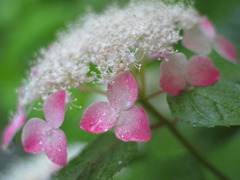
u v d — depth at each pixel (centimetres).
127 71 21
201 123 21
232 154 30
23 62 39
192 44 24
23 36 37
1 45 41
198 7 34
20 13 39
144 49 22
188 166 28
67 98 22
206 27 25
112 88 21
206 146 31
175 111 22
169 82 22
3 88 40
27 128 22
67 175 23
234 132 31
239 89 22
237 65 27
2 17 40
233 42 33
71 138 33
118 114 21
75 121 33
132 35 22
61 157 21
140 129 21
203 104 22
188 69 23
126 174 29
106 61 22
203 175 28
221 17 34
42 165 37
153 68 34
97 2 34
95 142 24
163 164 29
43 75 23
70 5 38
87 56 22
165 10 24
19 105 25
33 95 24
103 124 21
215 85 23
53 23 37
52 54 25
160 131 32
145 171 29
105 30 23
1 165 42
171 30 23
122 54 21
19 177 37
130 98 21
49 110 22
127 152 23
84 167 23
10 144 26
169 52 22
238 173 29
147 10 25
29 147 22
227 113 21
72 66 22
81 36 25
